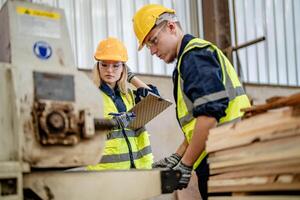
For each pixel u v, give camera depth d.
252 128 1.14
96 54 2.59
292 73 4.48
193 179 2.61
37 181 1.24
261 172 1.11
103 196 1.28
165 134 3.71
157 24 1.82
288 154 1.04
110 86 2.58
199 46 1.69
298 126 1.02
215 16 3.88
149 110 2.35
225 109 1.59
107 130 1.32
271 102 1.18
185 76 1.65
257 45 4.28
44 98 1.22
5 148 1.17
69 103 1.25
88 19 3.45
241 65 4.12
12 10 1.29
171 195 2.83
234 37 3.93
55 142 1.21
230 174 1.22
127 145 2.48
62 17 1.39
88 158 1.27
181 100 1.77
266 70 4.32
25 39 1.29
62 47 1.35
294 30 4.52
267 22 4.34
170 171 1.30
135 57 3.63
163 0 3.83
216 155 1.27
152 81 3.66
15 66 1.21
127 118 2.42
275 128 1.08
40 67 1.26
